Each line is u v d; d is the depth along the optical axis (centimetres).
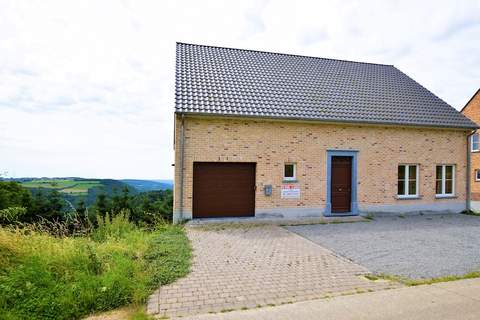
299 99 1380
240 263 690
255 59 1638
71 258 605
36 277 514
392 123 1366
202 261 702
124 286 509
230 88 1342
